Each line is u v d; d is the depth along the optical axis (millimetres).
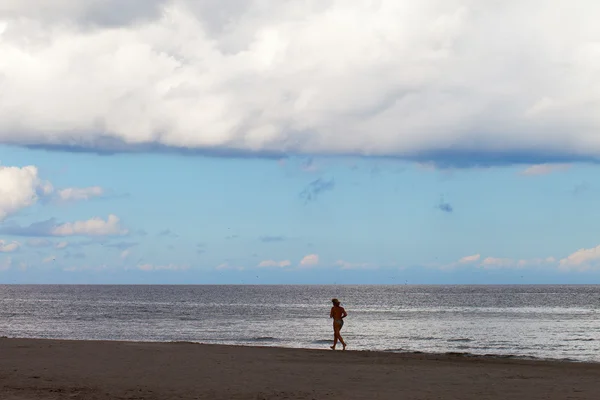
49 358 21234
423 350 37969
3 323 64938
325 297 181750
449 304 129875
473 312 93938
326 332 52156
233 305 120688
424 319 73938
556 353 36844
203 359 21562
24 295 191125
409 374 18172
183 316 79875
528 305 124625
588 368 20672
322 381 16516
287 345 40062
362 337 47156
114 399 13477
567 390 15289
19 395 13672
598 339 46719
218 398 13766
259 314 85500
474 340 45250
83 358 21344
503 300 155875
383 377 17438
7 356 21750
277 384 15891
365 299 163750
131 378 16703
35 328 57344
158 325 61625
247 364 20297
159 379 16578
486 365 21422
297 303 133375
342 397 13992
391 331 53781
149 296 186250
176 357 22047
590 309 105938
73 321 68812
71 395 13828
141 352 23641
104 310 97125
